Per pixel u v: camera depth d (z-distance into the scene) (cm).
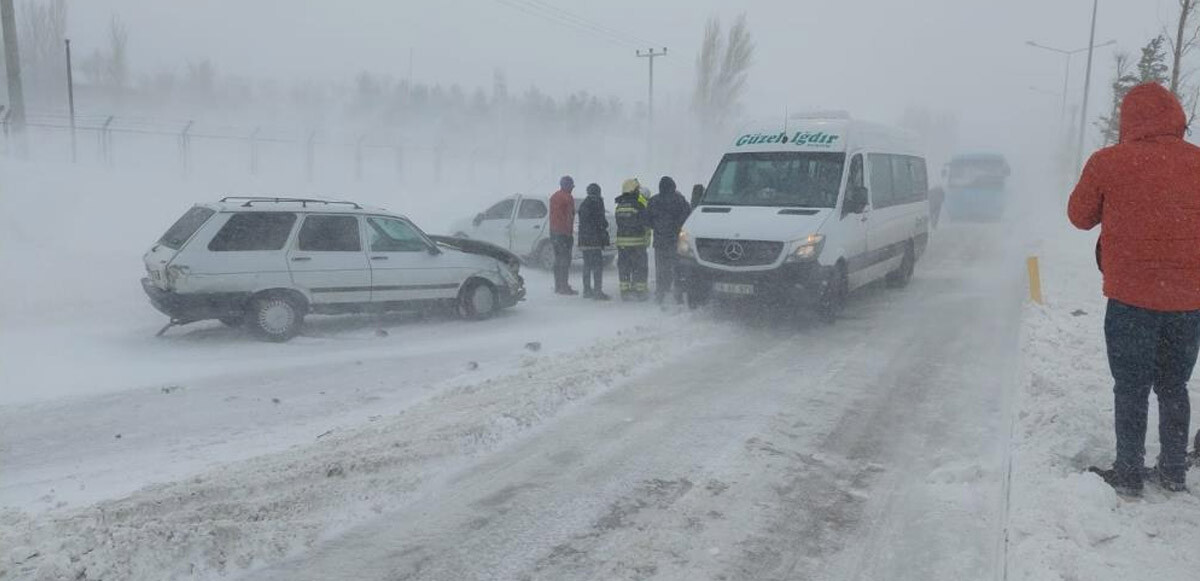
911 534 438
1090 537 387
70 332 929
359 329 997
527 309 1156
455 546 423
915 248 1438
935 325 1028
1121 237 426
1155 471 453
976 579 389
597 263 1232
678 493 493
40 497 488
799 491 496
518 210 1620
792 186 1084
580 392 702
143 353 852
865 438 594
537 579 390
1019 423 569
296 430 619
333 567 400
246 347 888
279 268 915
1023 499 431
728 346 902
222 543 409
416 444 553
